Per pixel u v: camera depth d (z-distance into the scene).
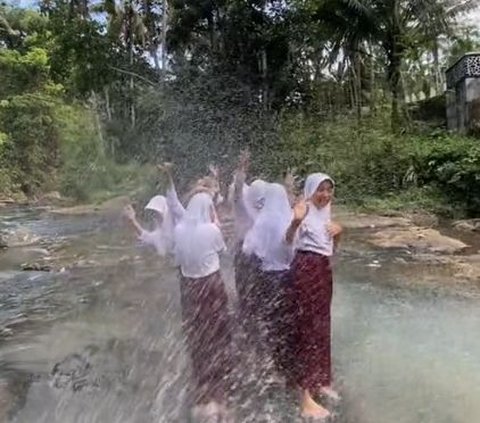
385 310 6.15
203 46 20.20
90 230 13.77
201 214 3.99
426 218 13.13
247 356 4.11
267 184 4.36
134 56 22.70
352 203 15.44
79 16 21.08
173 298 6.73
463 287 7.05
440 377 4.37
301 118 18.98
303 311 3.99
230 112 19.48
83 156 25.67
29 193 27.69
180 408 3.87
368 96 22.59
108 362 4.74
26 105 28.38
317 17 19.64
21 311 6.50
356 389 4.15
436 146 15.59
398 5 19.61
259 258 4.23
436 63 27.89
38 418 3.78
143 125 21.86
